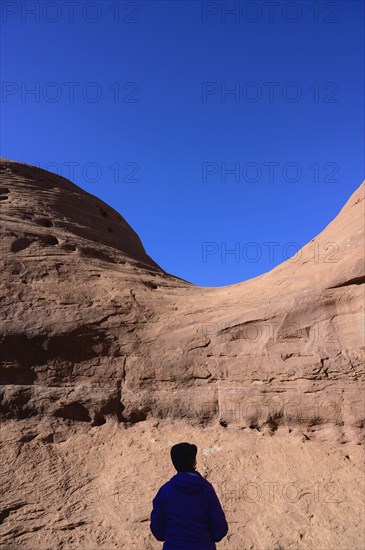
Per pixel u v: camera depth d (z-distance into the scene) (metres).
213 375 8.37
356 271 7.94
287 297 8.52
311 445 7.22
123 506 6.66
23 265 10.38
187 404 8.21
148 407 8.33
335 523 6.05
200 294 10.81
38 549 6.12
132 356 8.84
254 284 10.45
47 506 6.72
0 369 8.73
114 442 7.87
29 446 7.75
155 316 9.41
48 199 14.87
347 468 6.76
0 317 9.17
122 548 6.07
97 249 12.30
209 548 3.78
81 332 9.05
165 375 8.55
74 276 10.41
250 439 7.56
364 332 7.60
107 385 8.63
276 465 7.01
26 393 8.48
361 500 6.27
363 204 10.02
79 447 7.82
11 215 12.84
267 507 6.42
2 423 8.14
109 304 9.59
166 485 4.04
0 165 15.50
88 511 6.64
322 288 8.21
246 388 8.05
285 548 5.86
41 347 8.93
